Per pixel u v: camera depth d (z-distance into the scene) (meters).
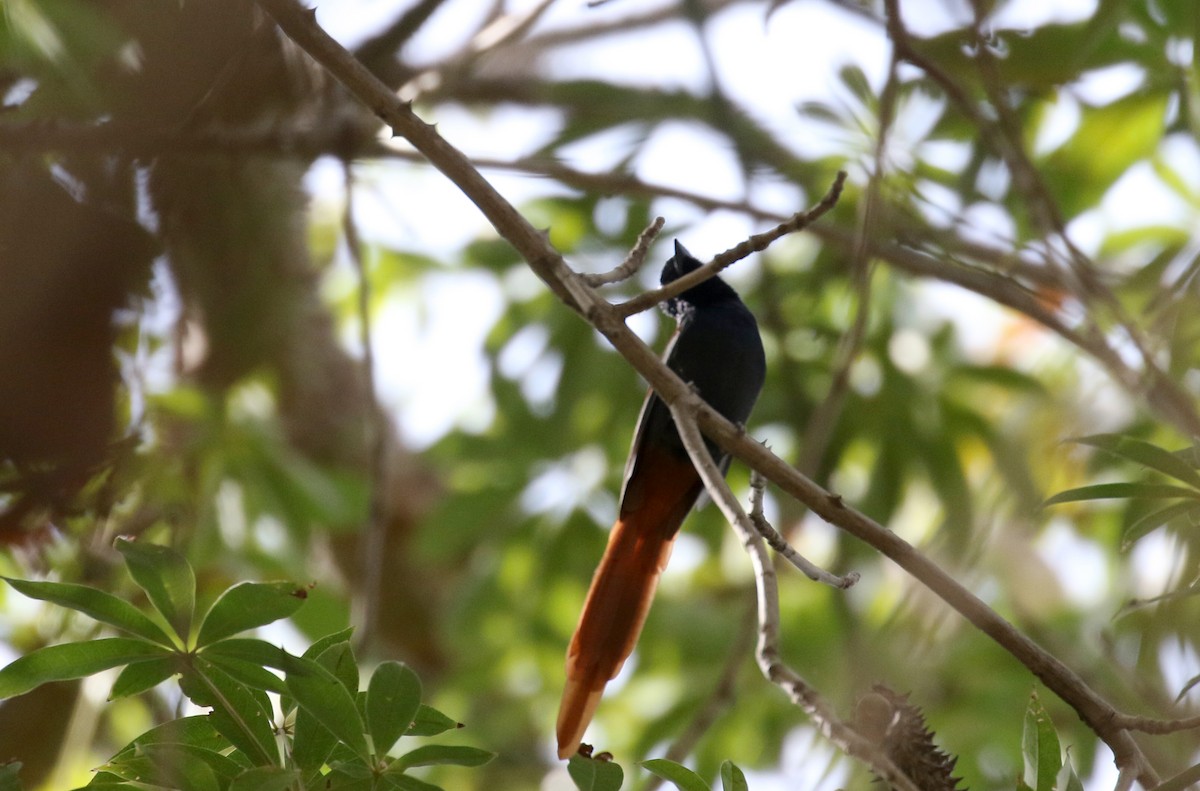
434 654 16.75
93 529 8.93
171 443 10.95
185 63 7.80
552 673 15.13
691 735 9.09
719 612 15.30
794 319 13.53
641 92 13.38
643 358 6.64
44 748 10.75
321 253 15.23
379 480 10.31
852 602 11.55
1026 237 11.66
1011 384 12.49
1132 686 8.55
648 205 13.77
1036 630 12.41
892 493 12.70
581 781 5.46
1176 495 5.93
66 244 7.26
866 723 5.68
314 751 5.39
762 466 6.41
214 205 8.62
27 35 7.82
